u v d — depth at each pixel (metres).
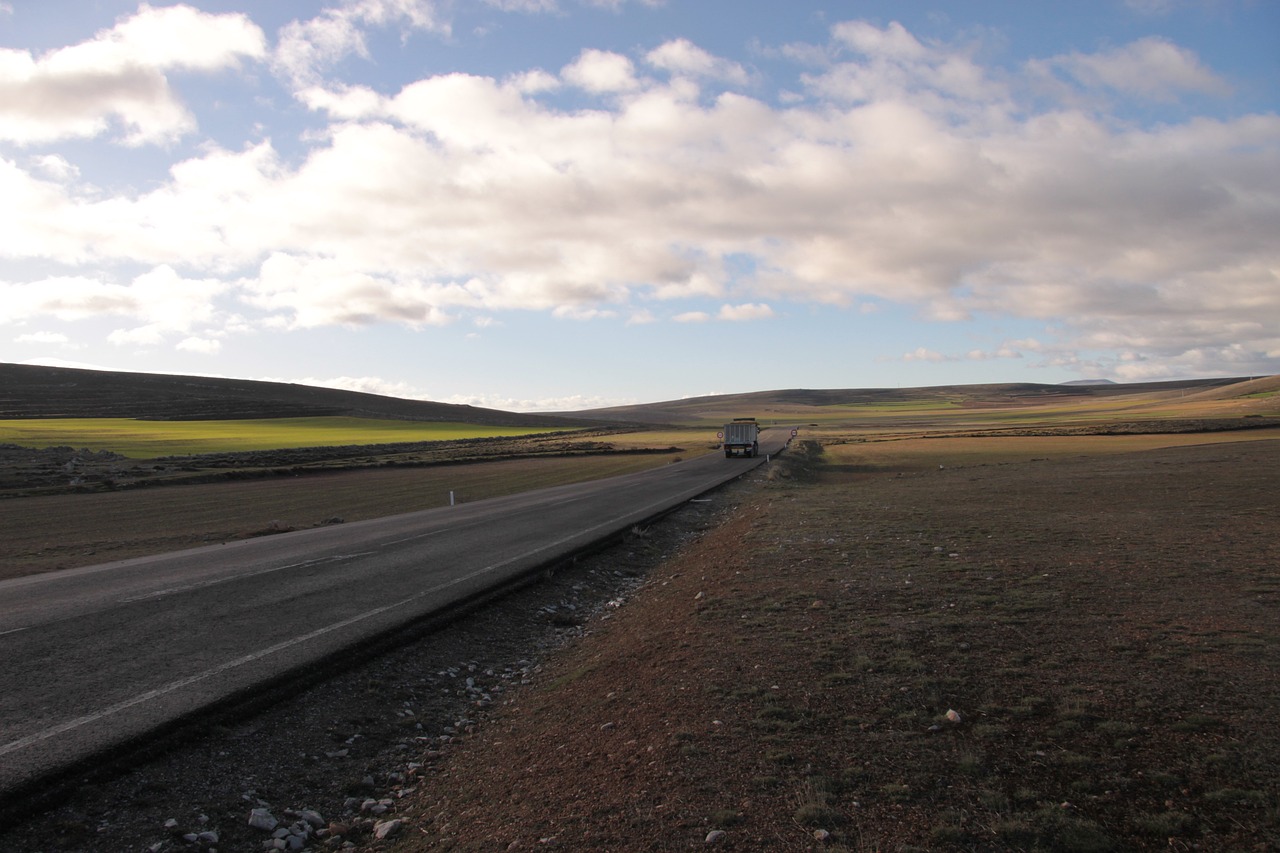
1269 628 7.13
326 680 7.33
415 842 4.59
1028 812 4.06
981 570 10.56
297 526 21.39
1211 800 4.07
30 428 89.00
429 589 11.16
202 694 6.60
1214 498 18.38
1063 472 28.69
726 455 58.28
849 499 22.55
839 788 4.43
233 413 126.62
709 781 4.63
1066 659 6.46
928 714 5.45
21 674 7.13
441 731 6.66
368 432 106.69
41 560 15.68
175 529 21.58
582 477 41.34
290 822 4.97
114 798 4.99
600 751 5.42
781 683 6.27
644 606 10.93
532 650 9.27
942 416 191.00
